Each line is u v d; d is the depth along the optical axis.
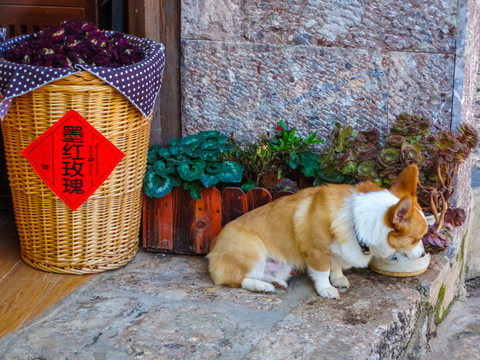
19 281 3.56
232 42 4.12
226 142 4.07
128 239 3.82
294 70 4.07
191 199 3.87
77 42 3.48
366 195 3.22
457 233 4.05
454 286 4.17
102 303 3.29
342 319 3.14
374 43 3.90
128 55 3.55
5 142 3.53
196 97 4.28
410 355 3.38
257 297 3.39
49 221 3.56
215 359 2.77
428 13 3.75
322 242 3.30
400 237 3.07
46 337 2.95
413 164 3.27
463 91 3.83
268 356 2.79
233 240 3.49
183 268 3.80
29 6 4.38
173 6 4.16
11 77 3.19
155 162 3.88
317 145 4.15
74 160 3.39
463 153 3.53
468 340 3.66
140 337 2.95
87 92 3.27
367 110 4.02
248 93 4.20
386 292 3.45
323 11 3.94
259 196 3.80
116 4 4.44
